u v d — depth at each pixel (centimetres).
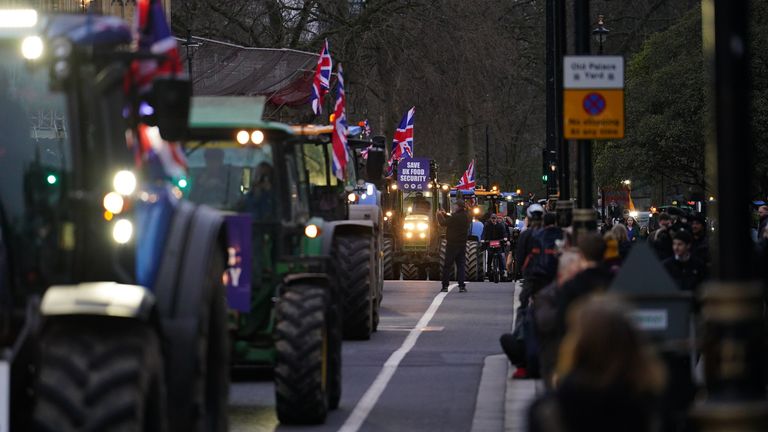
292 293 2917
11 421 1770
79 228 1827
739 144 1391
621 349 1355
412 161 10100
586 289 2336
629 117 14625
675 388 2062
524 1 16250
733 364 1359
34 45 1855
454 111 11638
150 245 1930
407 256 9750
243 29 11638
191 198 3198
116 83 1862
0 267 1733
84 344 1645
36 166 1859
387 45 11225
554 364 2506
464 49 11294
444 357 4216
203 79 8544
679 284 3509
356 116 11962
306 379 2850
